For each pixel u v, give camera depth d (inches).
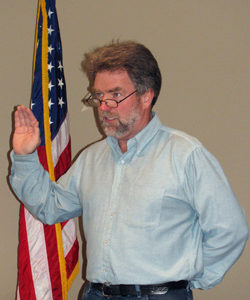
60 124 83.4
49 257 79.3
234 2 94.7
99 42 96.7
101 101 53.5
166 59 95.6
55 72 83.6
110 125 53.7
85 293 55.5
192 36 95.3
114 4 96.7
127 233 50.6
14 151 57.9
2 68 96.0
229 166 94.0
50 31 84.2
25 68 96.3
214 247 51.8
